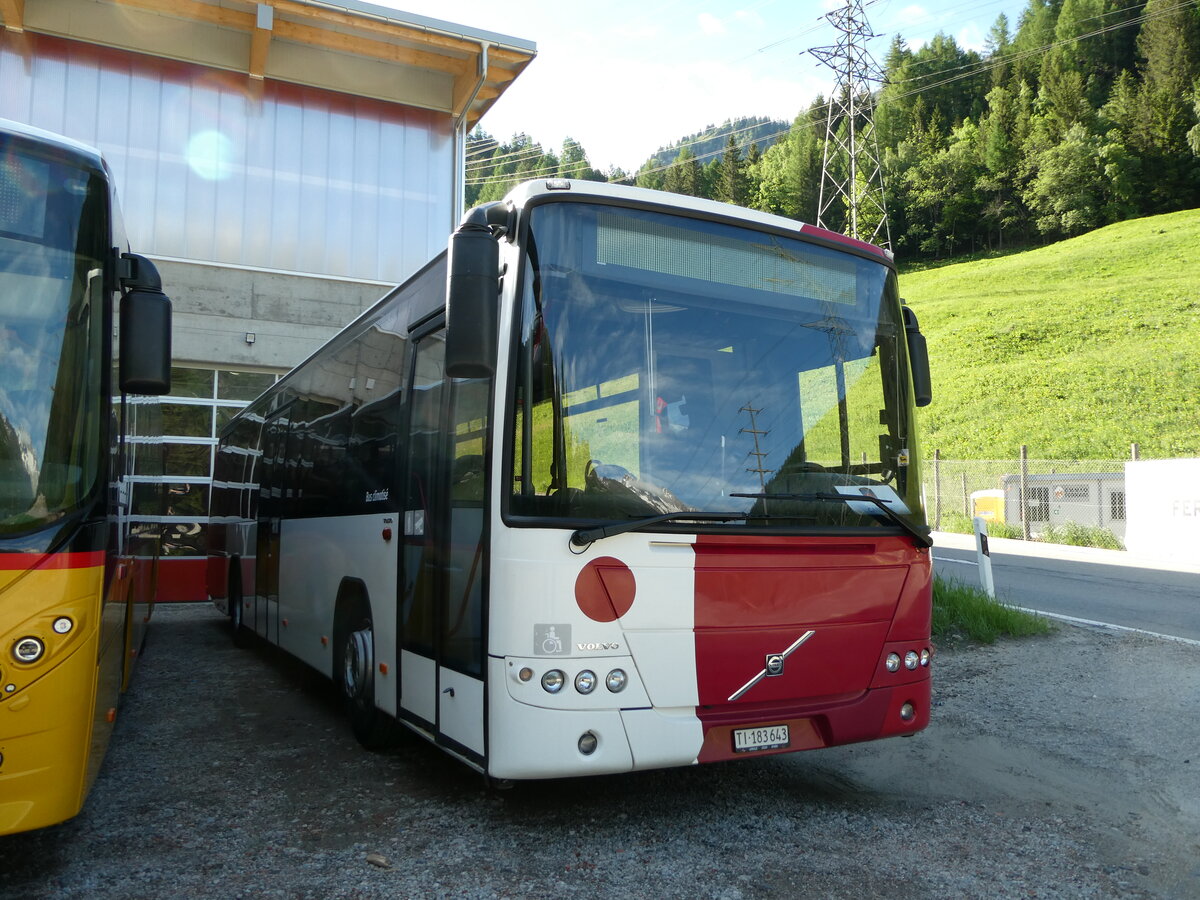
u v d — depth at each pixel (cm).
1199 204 9962
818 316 524
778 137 14125
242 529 1088
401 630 560
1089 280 7950
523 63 1573
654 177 14412
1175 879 421
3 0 1343
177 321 1455
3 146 421
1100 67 12506
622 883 412
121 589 559
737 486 471
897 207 11944
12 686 365
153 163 1484
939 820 495
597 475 446
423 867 429
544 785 551
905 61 14725
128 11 1461
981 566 1122
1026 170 11175
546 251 458
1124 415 4728
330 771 583
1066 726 673
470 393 484
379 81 1609
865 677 494
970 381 5834
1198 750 612
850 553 496
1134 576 1605
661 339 476
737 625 459
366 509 639
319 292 1550
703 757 448
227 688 860
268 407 1016
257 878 417
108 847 454
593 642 430
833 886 411
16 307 408
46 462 394
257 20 1412
